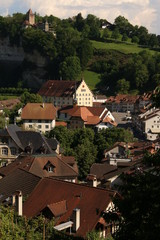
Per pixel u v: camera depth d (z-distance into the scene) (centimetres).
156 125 16362
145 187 2388
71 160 7738
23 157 7081
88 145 10044
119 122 19362
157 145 8025
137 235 2278
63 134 10850
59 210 4181
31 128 14625
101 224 3903
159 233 2214
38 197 4534
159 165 2467
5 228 3017
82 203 4194
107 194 4141
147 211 2366
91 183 5234
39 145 8662
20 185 4978
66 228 3916
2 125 12531
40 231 3362
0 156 8869
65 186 4497
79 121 16425
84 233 3878
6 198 4844
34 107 15662
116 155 9194
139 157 7762
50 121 15475
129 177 2577
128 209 2422
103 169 7219
